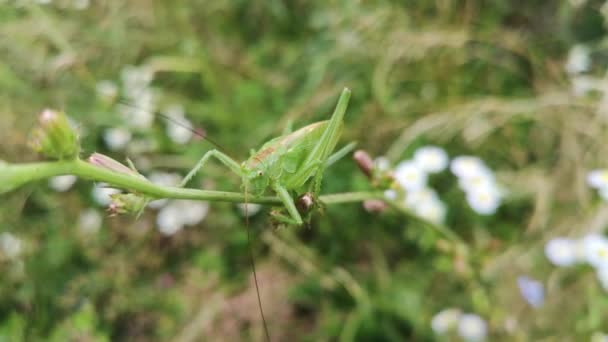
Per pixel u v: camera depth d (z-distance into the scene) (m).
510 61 0.55
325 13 0.54
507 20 0.57
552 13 0.57
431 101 0.52
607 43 0.53
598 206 0.46
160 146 0.49
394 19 0.54
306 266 0.44
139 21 0.55
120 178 0.25
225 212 0.46
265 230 0.45
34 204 0.47
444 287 0.44
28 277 0.44
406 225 0.45
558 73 0.54
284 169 0.30
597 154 0.49
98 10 0.54
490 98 0.51
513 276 0.44
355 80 0.52
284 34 0.56
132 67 0.53
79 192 0.47
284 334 0.43
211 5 0.55
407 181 0.44
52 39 0.50
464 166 0.44
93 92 0.50
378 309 0.43
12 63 0.49
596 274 0.42
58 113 0.23
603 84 0.51
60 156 0.23
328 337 0.43
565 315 0.43
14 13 0.52
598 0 0.55
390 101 0.51
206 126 0.51
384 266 0.45
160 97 0.51
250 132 0.49
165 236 0.46
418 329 0.42
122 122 0.49
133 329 0.43
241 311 0.43
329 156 0.31
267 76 0.53
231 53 0.54
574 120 0.50
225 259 0.45
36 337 0.42
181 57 0.53
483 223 0.46
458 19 0.55
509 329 0.41
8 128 0.48
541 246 0.45
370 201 0.34
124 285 0.44
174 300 0.44
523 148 0.51
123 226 0.46
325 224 0.45
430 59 0.53
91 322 0.42
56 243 0.45
